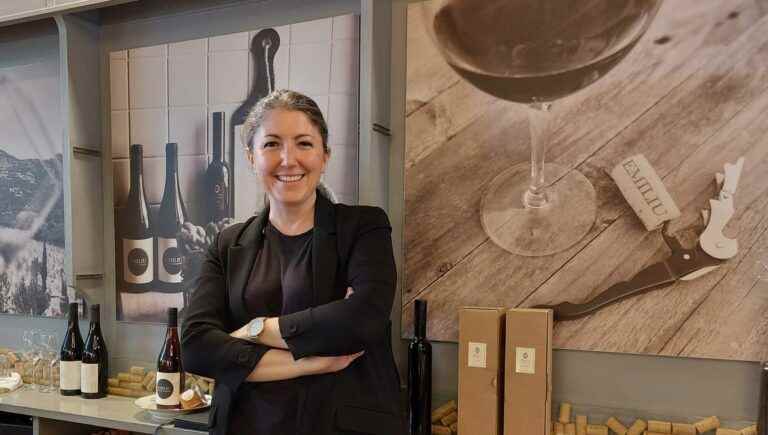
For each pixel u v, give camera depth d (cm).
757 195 163
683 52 170
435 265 196
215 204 234
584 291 180
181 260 241
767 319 162
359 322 138
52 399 237
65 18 240
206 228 236
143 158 248
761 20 162
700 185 169
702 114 168
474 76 192
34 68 272
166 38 245
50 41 270
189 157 239
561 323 182
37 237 271
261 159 148
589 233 180
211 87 235
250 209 228
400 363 202
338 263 149
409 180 200
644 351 173
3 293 279
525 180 187
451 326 194
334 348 137
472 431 169
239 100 230
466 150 193
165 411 206
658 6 172
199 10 239
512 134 188
